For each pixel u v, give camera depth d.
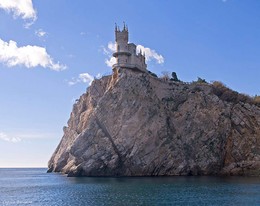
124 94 93.31
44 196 55.16
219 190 54.81
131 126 90.38
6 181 103.38
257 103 100.12
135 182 69.44
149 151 90.12
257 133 93.56
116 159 88.44
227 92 102.50
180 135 95.94
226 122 95.38
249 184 63.47
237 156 93.19
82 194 54.00
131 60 101.50
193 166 90.31
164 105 99.31
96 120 94.88
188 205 41.72
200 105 98.44
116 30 103.31
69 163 117.25
